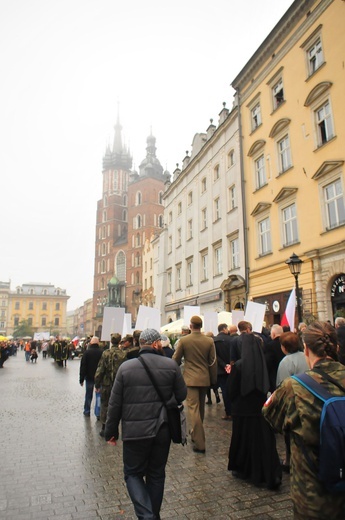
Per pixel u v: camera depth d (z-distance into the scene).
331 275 15.96
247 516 4.16
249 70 23.30
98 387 8.07
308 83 18.25
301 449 2.40
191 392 6.72
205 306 27.97
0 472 5.61
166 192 38.31
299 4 18.75
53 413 10.14
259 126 22.31
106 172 93.81
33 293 128.50
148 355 3.96
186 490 4.86
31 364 31.02
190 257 31.39
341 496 2.26
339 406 2.26
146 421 3.68
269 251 20.55
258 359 5.29
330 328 2.70
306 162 17.98
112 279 78.00
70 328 186.88
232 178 25.30
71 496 4.75
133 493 3.50
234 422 5.37
